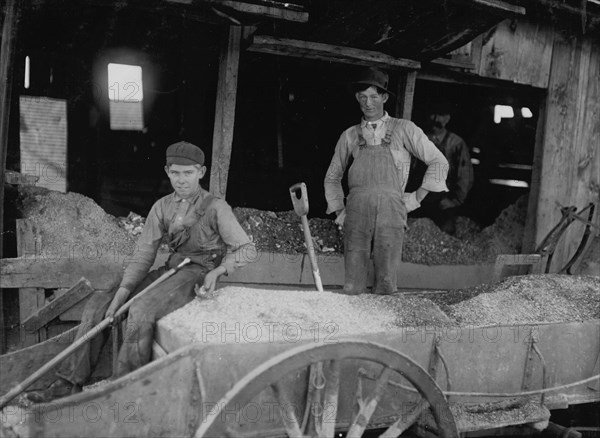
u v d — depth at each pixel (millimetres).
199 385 2547
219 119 4258
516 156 7785
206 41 5617
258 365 2660
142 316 2928
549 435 4516
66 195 4164
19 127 5090
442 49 4648
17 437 2570
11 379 3121
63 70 5410
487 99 7062
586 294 4008
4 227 3916
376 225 3859
